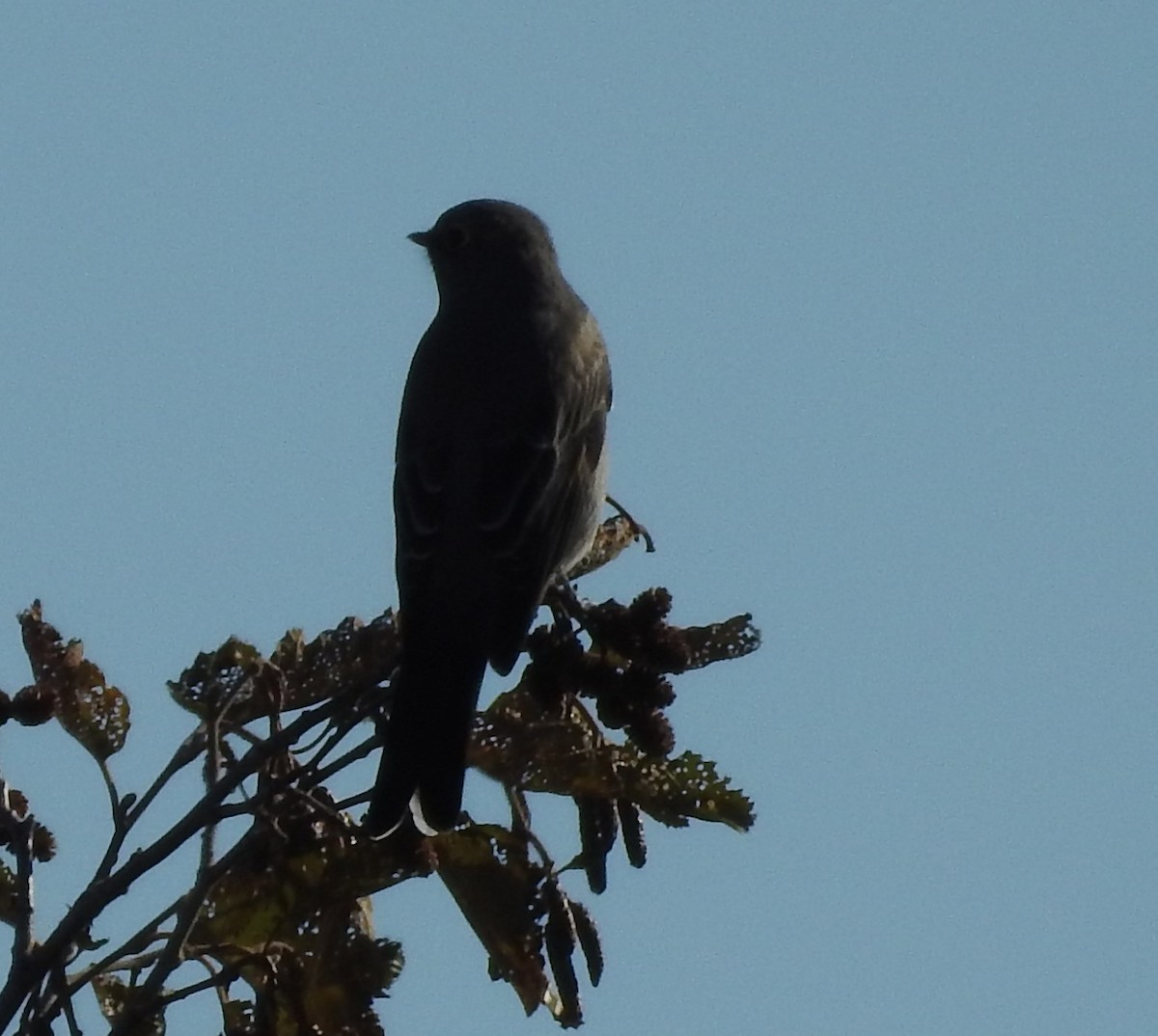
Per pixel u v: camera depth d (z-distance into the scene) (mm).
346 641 8305
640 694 8188
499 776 8273
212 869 7344
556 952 8031
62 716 7969
